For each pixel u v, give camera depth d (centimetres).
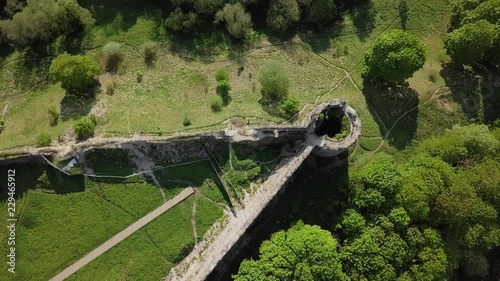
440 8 5262
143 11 5100
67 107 4362
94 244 3928
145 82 4634
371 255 3825
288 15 4941
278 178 3912
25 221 3928
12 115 4478
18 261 3875
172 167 4059
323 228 4256
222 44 4959
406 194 3956
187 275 3781
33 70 4781
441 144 4369
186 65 4806
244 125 4169
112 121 4212
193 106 4434
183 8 5028
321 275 3659
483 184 4125
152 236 3972
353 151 4569
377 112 4747
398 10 5262
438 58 5109
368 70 4697
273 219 4247
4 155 3912
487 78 5012
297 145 4088
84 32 4978
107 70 4706
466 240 4075
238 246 4050
